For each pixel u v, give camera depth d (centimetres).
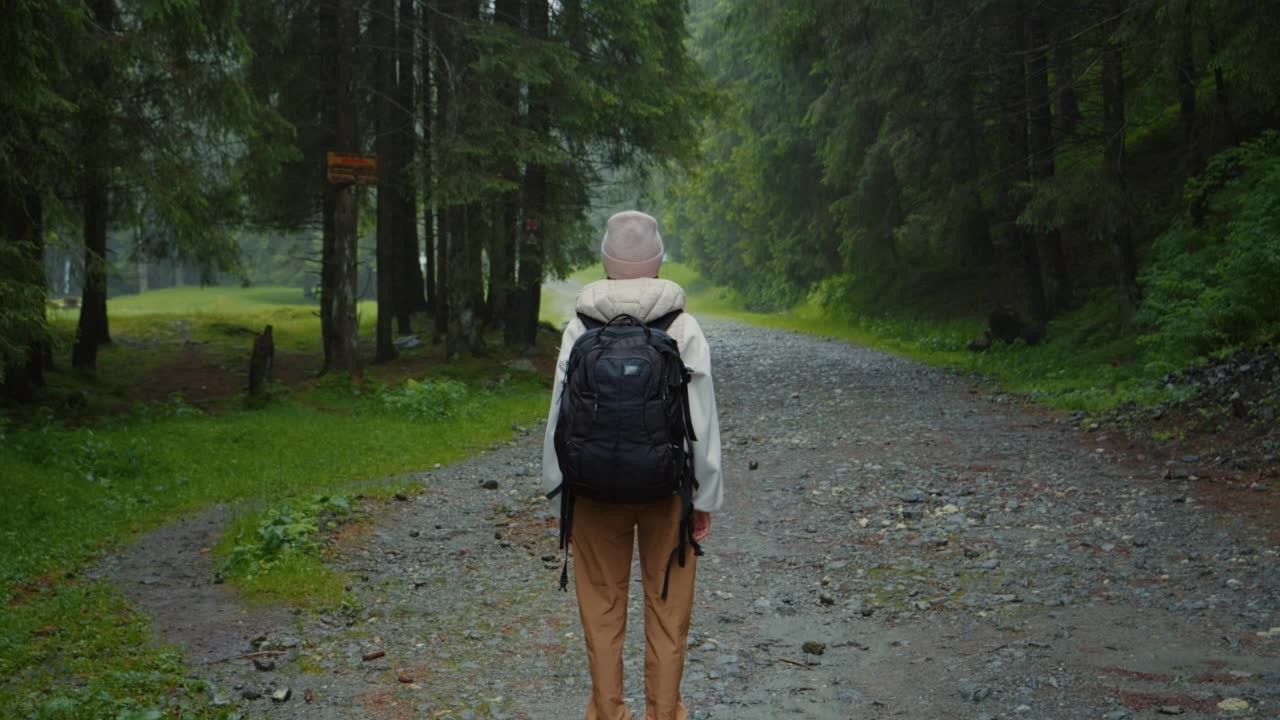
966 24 1786
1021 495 775
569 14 1847
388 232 1948
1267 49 1178
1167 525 659
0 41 819
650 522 315
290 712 397
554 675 440
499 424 1342
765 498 811
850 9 2020
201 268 1552
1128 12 1351
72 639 493
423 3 1739
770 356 2214
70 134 1194
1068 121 1938
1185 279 1331
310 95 1953
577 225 1998
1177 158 2091
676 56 2059
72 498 838
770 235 3909
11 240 1076
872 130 2572
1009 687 405
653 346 297
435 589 580
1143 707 376
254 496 899
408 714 396
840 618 513
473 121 1725
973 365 1847
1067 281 1984
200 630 510
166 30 1178
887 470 895
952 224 2056
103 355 2238
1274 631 449
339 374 1602
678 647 315
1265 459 795
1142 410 1067
